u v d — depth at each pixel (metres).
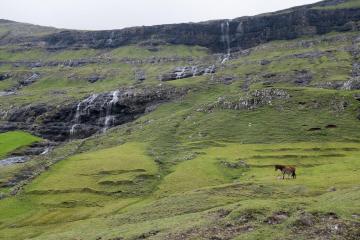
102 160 108.75
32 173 112.56
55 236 55.00
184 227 44.69
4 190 100.19
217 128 146.12
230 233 41.09
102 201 81.44
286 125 143.12
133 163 104.44
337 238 36.53
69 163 107.88
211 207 60.19
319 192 64.44
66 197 83.31
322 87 188.62
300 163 103.19
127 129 165.75
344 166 92.50
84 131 197.38
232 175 93.56
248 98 166.50
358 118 142.75
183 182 87.62
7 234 68.12
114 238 46.47
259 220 43.38
